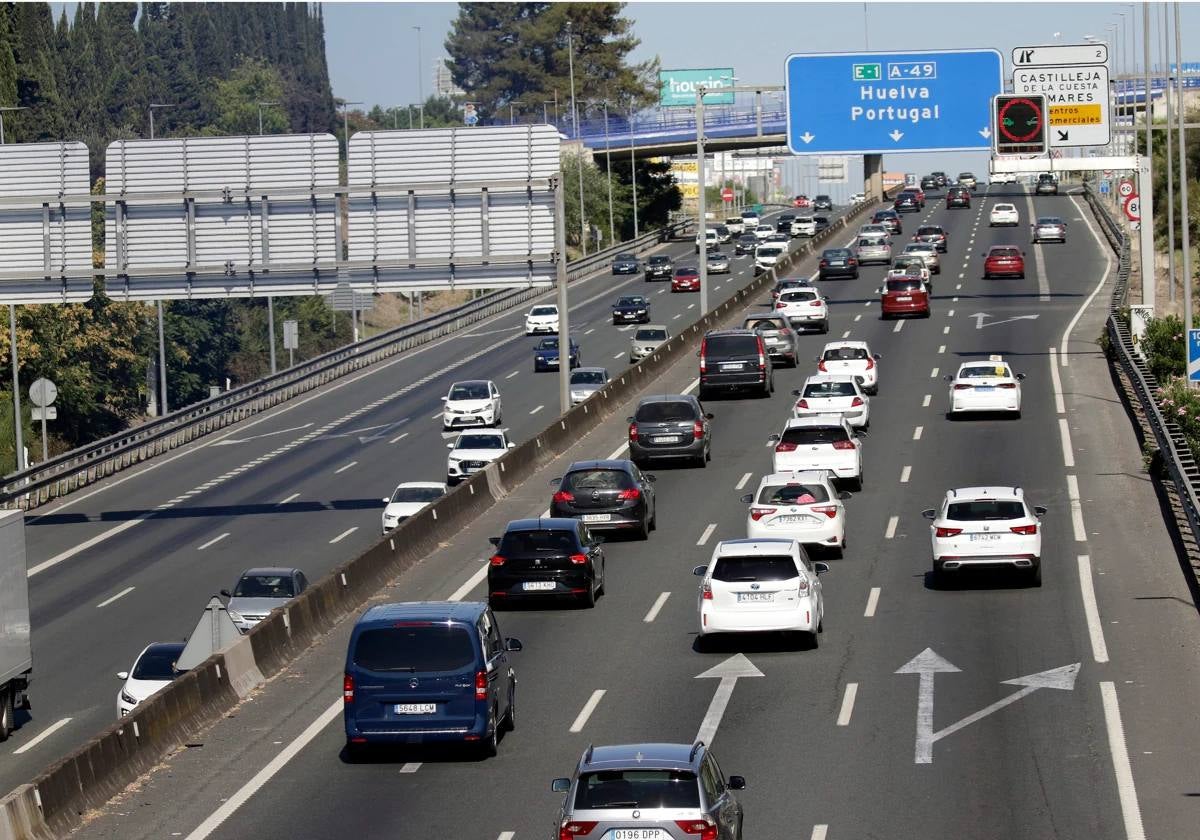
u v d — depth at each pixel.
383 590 48.84
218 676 36.81
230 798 29.91
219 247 63.19
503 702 33.06
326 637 43.62
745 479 64.62
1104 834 25.75
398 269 63.19
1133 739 31.34
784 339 93.25
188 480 79.50
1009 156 82.50
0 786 35.16
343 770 31.47
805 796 28.23
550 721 34.31
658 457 67.19
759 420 77.75
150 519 70.00
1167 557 48.50
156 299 63.56
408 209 63.12
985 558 44.69
